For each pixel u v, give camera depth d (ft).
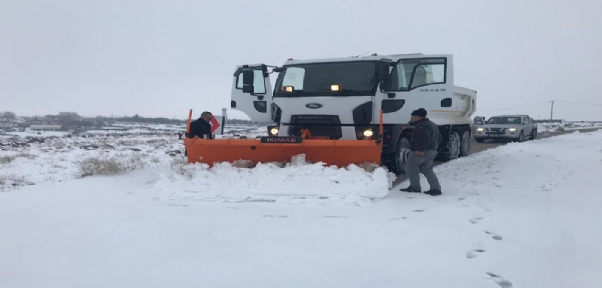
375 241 17.25
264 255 15.66
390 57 31.86
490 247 16.65
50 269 14.43
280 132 32.91
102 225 19.21
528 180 31.86
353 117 30.50
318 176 25.91
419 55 31.68
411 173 26.91
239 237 17.65
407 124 32.78
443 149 45.27
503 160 44.80
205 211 21.91
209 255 15.65
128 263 14.90
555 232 18.53
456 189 28.45
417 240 17.39
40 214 21.16
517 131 77.77
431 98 29.53
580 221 20.20
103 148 77.51
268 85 34.32
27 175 43.55
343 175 25.79
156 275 13.89
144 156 57.41
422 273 14.15
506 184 30.17
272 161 28.84
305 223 19.75
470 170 37.45
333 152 27.61
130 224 19.31
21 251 16.07
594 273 14.24
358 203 23.30
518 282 13.58
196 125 32.19
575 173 34.81
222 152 29.37
